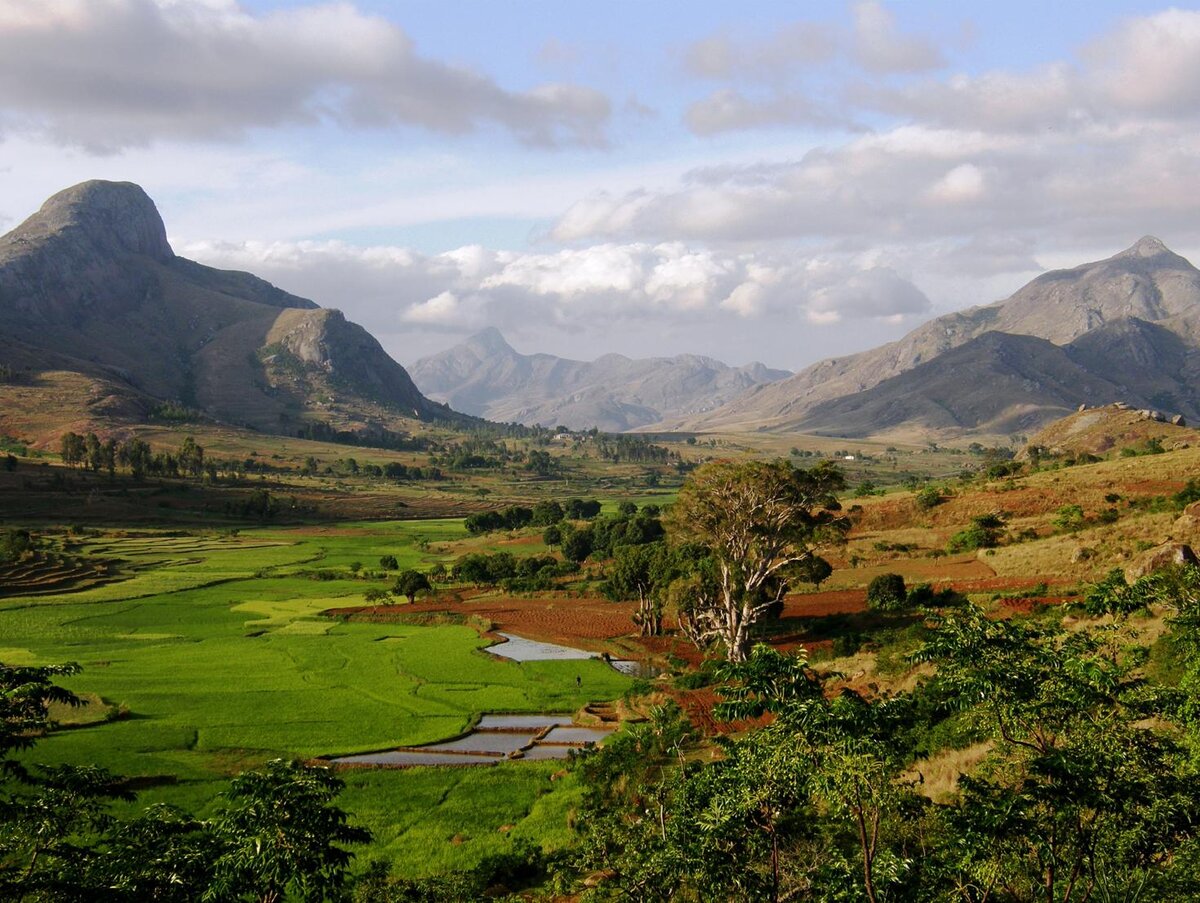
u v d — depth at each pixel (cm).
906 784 1712
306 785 1986
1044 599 6581
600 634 9925
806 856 2178
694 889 2180
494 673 8069
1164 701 1655
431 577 14575
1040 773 1498
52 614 11262
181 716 6525
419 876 3453
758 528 7656
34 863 1780
